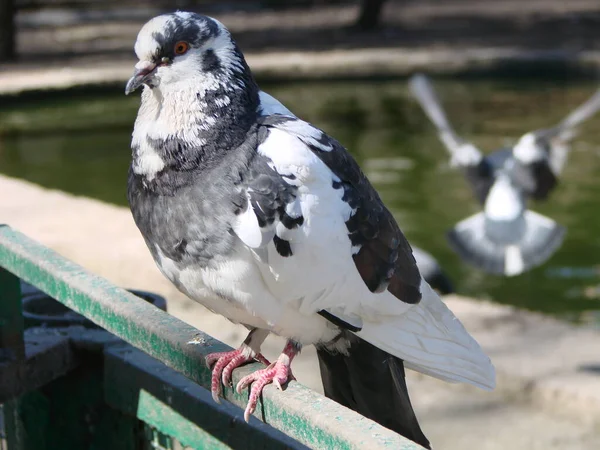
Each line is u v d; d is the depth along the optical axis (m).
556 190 10.33
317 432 2.17
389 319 2.94
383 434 2.02
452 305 6.15
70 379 3.23
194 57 2.81
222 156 2.74
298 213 2.69
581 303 7.42
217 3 29.88
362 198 2.86
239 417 2.72
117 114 15.75
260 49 20.23
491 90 17.25
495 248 7.02
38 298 3.54
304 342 3.00
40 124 14.94
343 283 2.81
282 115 2.88
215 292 2.84
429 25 24.45
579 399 4.87
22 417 3.37
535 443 4.64
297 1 29.70
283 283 2.76
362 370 3.05
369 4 23.48
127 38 23.34
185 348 2.59
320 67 17.91
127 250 6.96
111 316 2.76
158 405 2.99
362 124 14.65
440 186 10.76
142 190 2.83
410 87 17.84
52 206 8.27
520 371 5.13
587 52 18.94
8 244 3.07
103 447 3.25
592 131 13.23
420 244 8.91
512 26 23.97
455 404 5.10
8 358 3.07
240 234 2.68
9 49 19.48
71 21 26.75
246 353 2.70
